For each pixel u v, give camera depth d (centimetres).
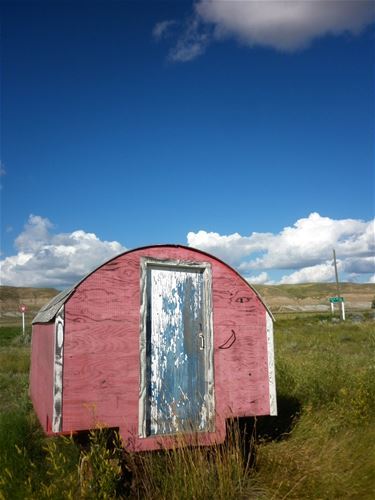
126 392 481
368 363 985
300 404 719
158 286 525
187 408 515
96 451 427
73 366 464
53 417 451
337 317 4538
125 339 489
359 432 613
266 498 459
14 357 1544
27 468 478
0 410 841
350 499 464
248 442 584
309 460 523
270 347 566
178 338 524
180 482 441
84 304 478
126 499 449
